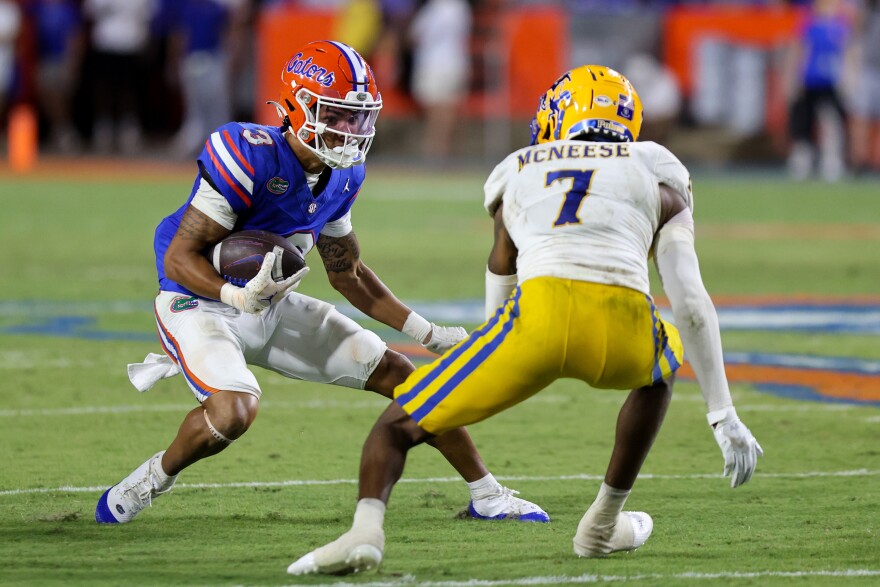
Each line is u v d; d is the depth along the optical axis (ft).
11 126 243.81
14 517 52.70
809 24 231.09
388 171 244.83
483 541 49.83
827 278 128.98
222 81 241.55
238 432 48.85
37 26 255.29
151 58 263.08
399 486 58.95
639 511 54.24
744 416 73.26
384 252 143.64
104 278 122.72
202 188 49.98
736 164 248.32
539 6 256.73
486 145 253.24
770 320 104.78
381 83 250.98
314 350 53.47
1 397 76.07
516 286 46.68
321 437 68.28
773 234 166.50
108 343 92.17
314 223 52.39
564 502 56.29
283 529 51.34
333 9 243.60
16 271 126.52
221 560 46.83
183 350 50.29
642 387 45.47
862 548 48.67
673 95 242.17
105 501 51.70
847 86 236.84
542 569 45.70
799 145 237.66
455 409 43.39
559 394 80.69
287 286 47.70
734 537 50.31
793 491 57.77
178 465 50.26
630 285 43.86
